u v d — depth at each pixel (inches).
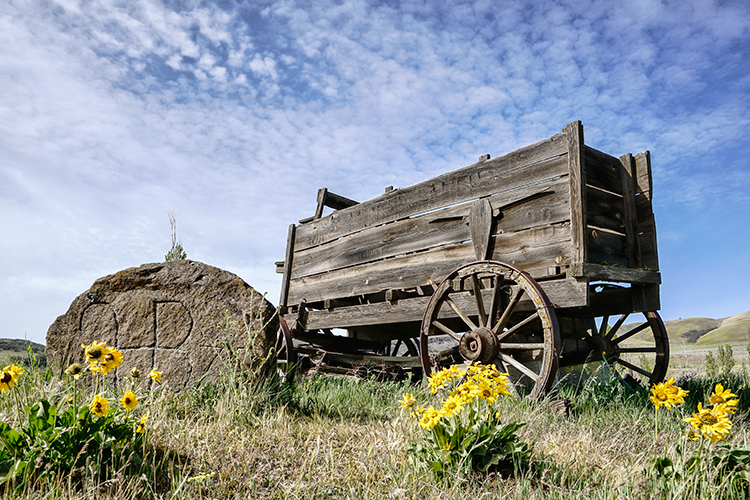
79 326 201.9
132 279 208.2
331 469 121.4
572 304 232.2
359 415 194.1
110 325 203.2
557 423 177.9
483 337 246.2
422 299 309.3
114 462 108.7
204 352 201.9
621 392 224.2
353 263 365.4
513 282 262.1
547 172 253.1
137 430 119.0
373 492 105.8
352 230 372.5
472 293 270.1
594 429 166.6
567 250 237.5
